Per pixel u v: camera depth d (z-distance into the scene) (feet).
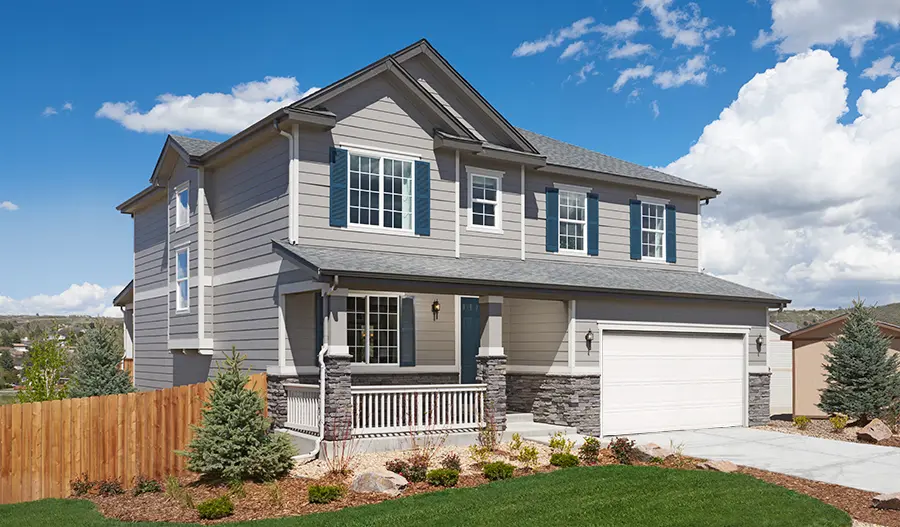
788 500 38.75
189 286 67.10
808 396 78.79
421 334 63.36
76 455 46.29
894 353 75.46
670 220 78.74
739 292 71.46
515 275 58.44
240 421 44.57
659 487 40.96
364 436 50.55
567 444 54.08
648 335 65.51
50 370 75.82
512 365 66.28
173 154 71.36
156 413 49.93
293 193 54.54
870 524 36.45
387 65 58.23
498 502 38.22
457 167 62.69
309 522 35.29
